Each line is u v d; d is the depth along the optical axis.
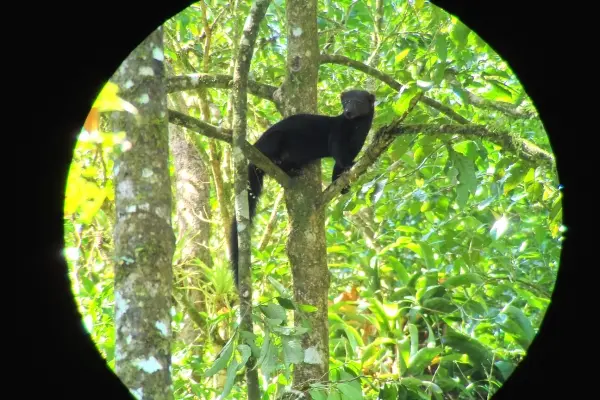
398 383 8.98
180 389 10.62
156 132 7.10
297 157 12.07
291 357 7.26
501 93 10.68
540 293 12.24
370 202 10.88
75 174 6.64
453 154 9.47
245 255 8.27
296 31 10.72
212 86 10.61
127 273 6.64
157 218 6.85
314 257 9.81
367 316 11.30
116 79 7.11
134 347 6.43
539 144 11.52
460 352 10.77
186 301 11.57
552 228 9.99
